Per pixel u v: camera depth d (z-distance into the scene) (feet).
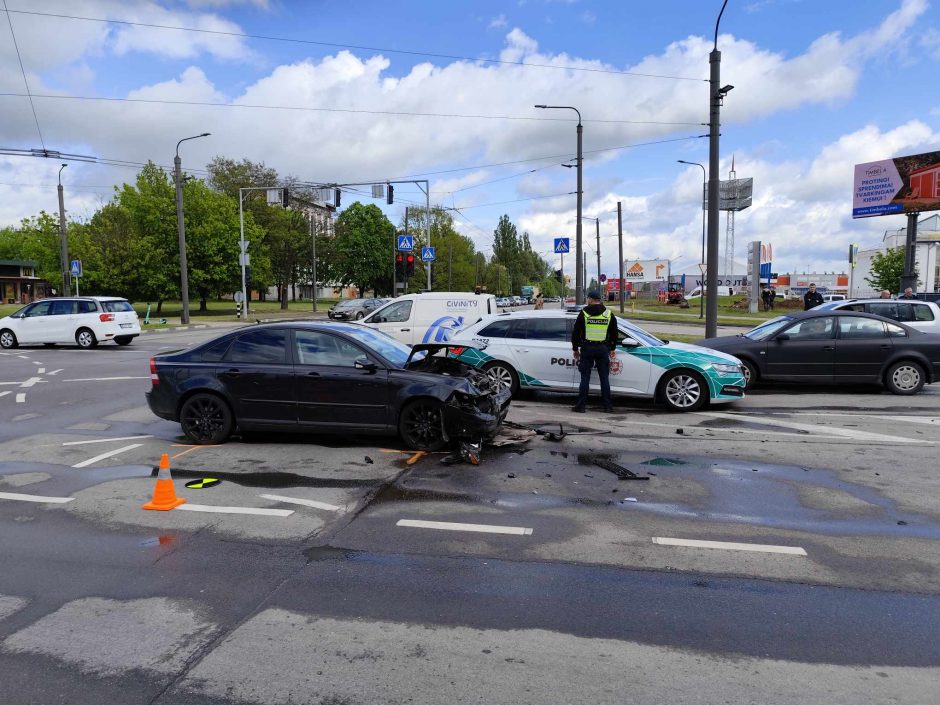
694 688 9.48
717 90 50.55
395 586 12.84
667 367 32.04
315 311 174.19
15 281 226.99
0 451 23.98
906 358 37.42
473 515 16.85
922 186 98.37
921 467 21.49
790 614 11.68
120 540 15.30
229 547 14.84
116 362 53.67
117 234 150.20
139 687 9.58
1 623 11.46
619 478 20.11
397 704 9.16
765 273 209.26
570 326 34.55
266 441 25.03
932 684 9.57
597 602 12.14
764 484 19.53
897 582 13.00
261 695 9.38
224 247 156.35
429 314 44.09
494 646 10.64
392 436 25.62
